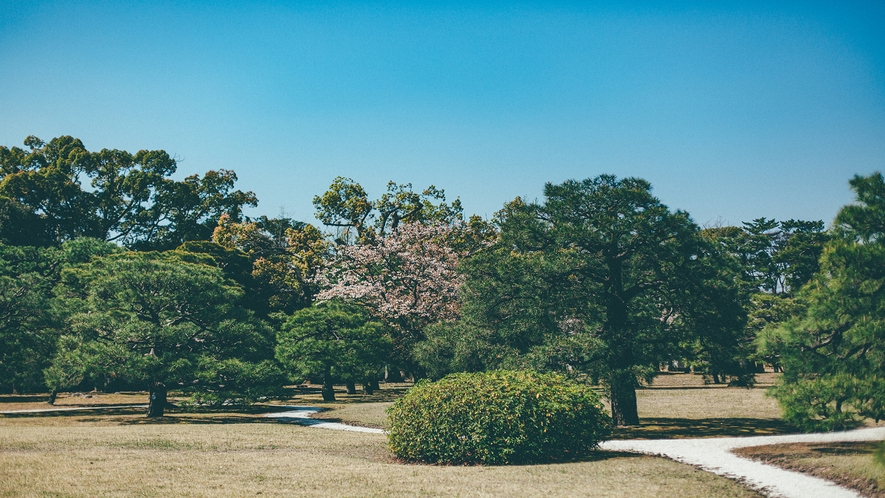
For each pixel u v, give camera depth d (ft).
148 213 208.13
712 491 37.55
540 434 49.83
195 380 95.04
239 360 99.35
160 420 92.73
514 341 78.07
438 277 151.74
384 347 139.74
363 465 47.75
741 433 68.44
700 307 76.38
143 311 94.99
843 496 36.47
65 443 59.21
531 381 54.75
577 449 52.54
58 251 130.11
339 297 155.22
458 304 147.23
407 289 156.76
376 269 158.20
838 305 45.62
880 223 45.70
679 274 74.64
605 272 77.97
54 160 214.48
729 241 98.99
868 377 44.60
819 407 46.14
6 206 168.76
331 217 174.91
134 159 213.25
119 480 40.09
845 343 47.73
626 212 74.74
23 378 113.09
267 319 171.01
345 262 160.86
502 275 78.23
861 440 56.95
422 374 158.51
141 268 92.43
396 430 52.49
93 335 90.94
